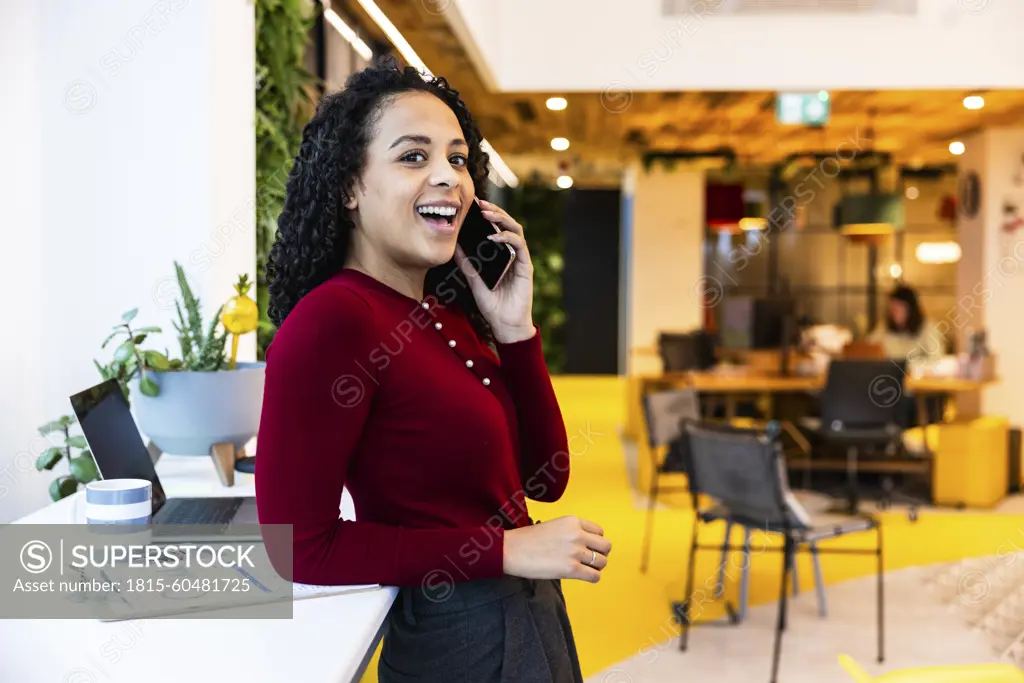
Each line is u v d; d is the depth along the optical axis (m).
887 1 6.04
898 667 3.57
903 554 5.15
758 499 3.74
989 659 3.66
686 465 4.25
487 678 1.28
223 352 2.21
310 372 1.16
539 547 1.24
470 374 1.35
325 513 1.20
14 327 2.50
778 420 7.48
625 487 6.75
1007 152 7.41
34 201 2.59
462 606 1.28
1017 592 4.43
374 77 1.31
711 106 6.88
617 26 6.19
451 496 1.29
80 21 2.61
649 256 11.52
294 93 3.36
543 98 6.55
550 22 6.20
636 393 8.70
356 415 1.19
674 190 11.47
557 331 14.11
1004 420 6.64
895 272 11.59
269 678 1.06
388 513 1.27
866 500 6.58
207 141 2.64
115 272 2.65
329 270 1.35
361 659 1.15
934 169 10.59
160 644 1.16
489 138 8.69
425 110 1.29
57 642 1.18
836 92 6.25
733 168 10.23
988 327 7.36
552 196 13.78
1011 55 5.98
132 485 1.44
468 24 4.71
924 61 6.03
